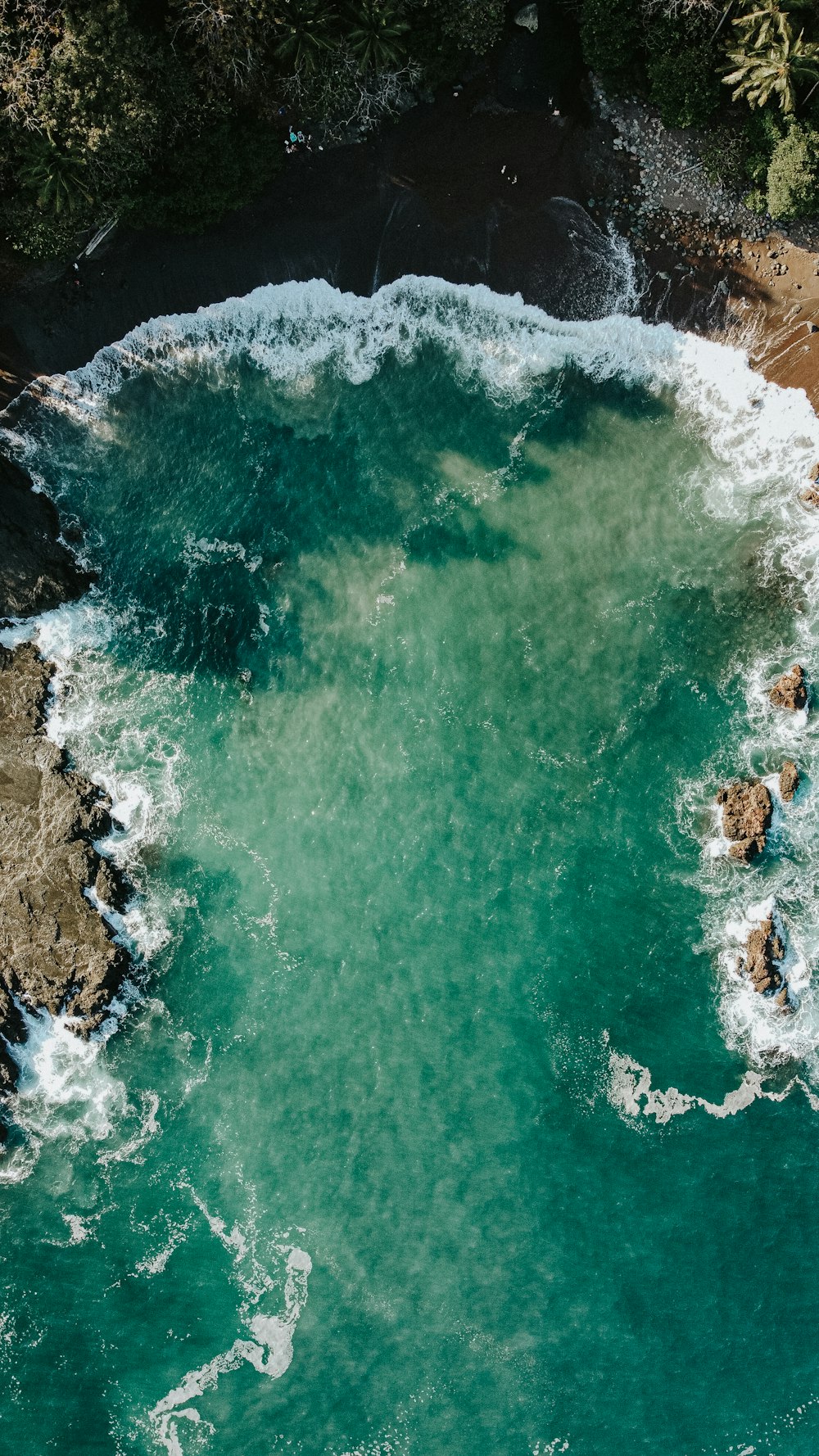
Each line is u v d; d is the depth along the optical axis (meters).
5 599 44.69
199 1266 44.31
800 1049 44.62
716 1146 44.66
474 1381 43.44
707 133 43.28
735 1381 43.47
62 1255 44.41
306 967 45.41
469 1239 44.22
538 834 45.50
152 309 45.09
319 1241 44.34
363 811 45.69
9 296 44.34
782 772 44.97
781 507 45.66
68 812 44.91
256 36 38.22
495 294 45.12
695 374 45.56
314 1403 43.38
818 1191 44.41
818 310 44.94
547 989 45.22
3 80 36.78
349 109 42.31
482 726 45.66
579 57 42.91
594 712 45.66
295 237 44.53
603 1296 43.94
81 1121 44.84
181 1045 45.16
